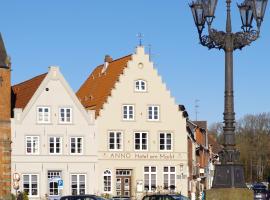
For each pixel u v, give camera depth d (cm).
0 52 7306
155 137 7888
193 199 7581
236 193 2192
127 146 7794
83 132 7644
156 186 7819
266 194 7719
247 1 2311
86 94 8725
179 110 7981
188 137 8419
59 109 7600
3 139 7188
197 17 2266
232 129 2273
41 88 7562
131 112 7862
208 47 2283
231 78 2270
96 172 7650
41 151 7500
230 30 2259
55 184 7512
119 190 7725
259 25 2288
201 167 10131
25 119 7488
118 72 8144
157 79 7950
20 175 7419
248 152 14675
